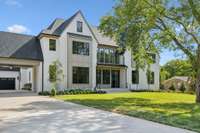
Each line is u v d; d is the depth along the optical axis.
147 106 15.88
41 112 12.69
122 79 36.47
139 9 18.31
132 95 25.91
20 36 29.12
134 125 9.68
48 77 28.66
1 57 26.27
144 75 38.28
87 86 31.61
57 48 29.45
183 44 20.47
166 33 19.59
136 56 22.48
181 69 37.50
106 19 20.72
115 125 9.62
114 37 21.12
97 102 17.61
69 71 30.06
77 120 10.52
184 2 18.25
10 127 9.03
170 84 48.84
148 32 19.80
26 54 27.83
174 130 8.89
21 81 44.31
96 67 33.50
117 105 15.88
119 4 19.47
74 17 31.09
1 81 42.41
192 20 19.08
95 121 10.36
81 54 31.31
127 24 19.14
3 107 14.74
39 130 8.59
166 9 18.61
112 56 35.00
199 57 19.66
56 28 31.55
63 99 20.11
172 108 15.01
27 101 18.52
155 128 9.20
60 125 9.45
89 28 32.25
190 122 10.21
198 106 16.19
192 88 38.53
